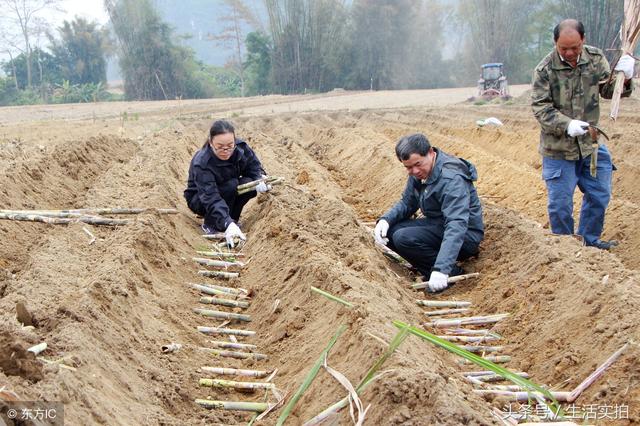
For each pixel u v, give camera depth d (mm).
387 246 7004
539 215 8531
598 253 5703
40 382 3053
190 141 15523
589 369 4348
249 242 7277
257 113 28234
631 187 9414
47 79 60656
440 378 3375
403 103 31359
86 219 6551
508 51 49688
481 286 6141
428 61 56156
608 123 14430
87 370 3512
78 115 26656
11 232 6277
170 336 4727
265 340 5055
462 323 5410
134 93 52719
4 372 3068
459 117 20422
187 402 4012
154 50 51656
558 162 6613
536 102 6488
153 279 5562
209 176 7562
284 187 8438
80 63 60906
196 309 5484
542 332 4984
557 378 4480
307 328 4816
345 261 5855
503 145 14156
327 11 53531
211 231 7719
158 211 7035
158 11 54344
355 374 3688
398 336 3438
